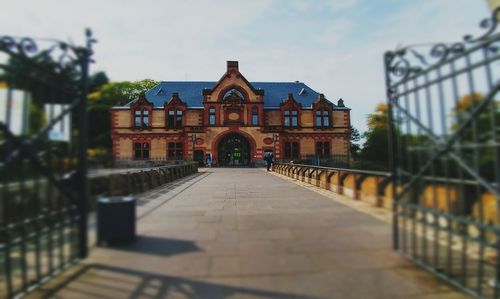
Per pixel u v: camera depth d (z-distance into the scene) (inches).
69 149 208.7
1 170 168.4
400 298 154.5
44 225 195.5
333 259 206.8
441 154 175.2
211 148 1796.3
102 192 315.3
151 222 314.8
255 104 1827.0
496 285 145.6
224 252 222.2
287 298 155.3
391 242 241.9
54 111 188.2
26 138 173.5
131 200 247.1
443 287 165.5
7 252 163.2
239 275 182.5
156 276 182.1
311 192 553.6
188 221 319.3
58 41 189.0
